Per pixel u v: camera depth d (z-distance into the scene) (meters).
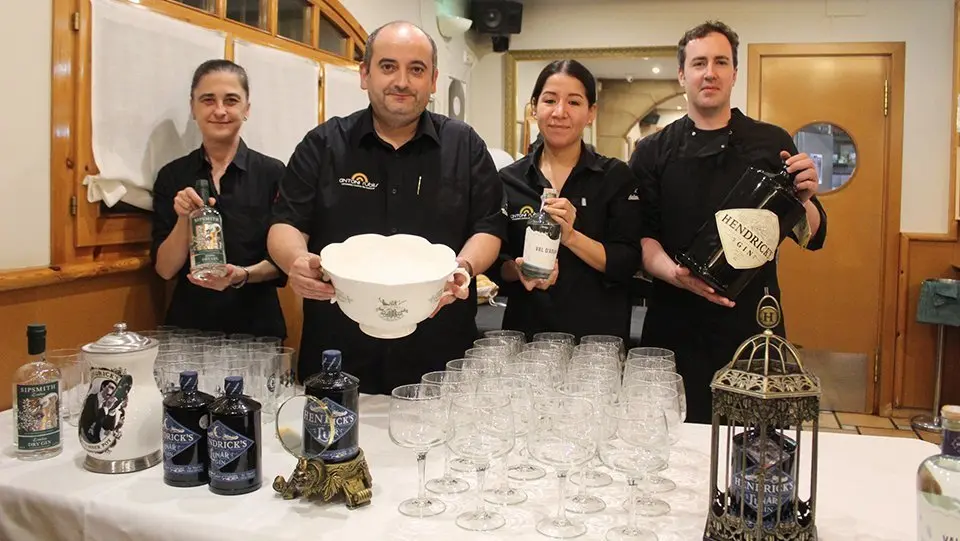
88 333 2.11
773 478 1.04
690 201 2.21
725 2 4.87
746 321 2.18
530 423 1.26
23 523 1.28
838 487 1.30
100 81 2.08
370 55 1.83
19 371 1.44
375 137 1.95
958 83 4.44
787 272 4.87
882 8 4.63
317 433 1.22
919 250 4.64
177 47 2.35
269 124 2.84
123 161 2.17
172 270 2.22
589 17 5.12
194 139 2.45
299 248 1.81
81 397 1.63
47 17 1.94
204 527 1.15
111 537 1.21
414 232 1.96
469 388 1.32
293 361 1.79
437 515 1.19
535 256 1.78
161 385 1.55
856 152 4.73
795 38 4.77
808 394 1.02
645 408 1.15
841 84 4.72
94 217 2.11
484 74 5.33
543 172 2.27
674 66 5.03
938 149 4.61
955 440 0.94
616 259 2.15
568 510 1.21
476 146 2.01
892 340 4.73
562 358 1.68
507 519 1.17
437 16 4.53
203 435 1.29
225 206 2.29
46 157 1.97
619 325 2.25
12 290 1.84
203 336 1.90
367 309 1.36
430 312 1.41
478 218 2.00
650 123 5.10
